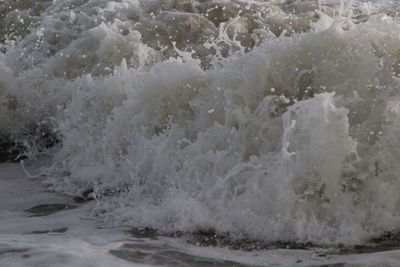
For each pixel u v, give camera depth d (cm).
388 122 1212
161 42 1919
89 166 1553
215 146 1329
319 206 1148
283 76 1373
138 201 1311
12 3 2450
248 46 1866
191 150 1343
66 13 2234
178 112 1483
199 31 1934
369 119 1245
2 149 1812
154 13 2064
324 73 1344
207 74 1495
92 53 1955
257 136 1302
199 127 1423
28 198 1378
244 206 1150
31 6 2430
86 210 1277
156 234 1102
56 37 2117
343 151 1162
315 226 1105
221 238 1084
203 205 1177
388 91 1262
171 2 2084
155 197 1320
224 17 1986
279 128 1290
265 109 1316
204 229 1121
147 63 1830
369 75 1289
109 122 1555
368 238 1070
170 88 1497
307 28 1927
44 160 1689
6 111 1920
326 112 1170
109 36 1891
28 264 873
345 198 1156
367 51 1306
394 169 1173
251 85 1364
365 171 1179
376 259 922
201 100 1455
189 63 1502
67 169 1588
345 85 1311
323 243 1054
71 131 1675
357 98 1268
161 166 1373
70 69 1950
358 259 937
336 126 1165
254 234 1093
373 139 1220
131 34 1894
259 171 1189
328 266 919
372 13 1986
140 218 1188
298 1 2117
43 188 1453
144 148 1446
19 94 1933
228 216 1138
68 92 1870
